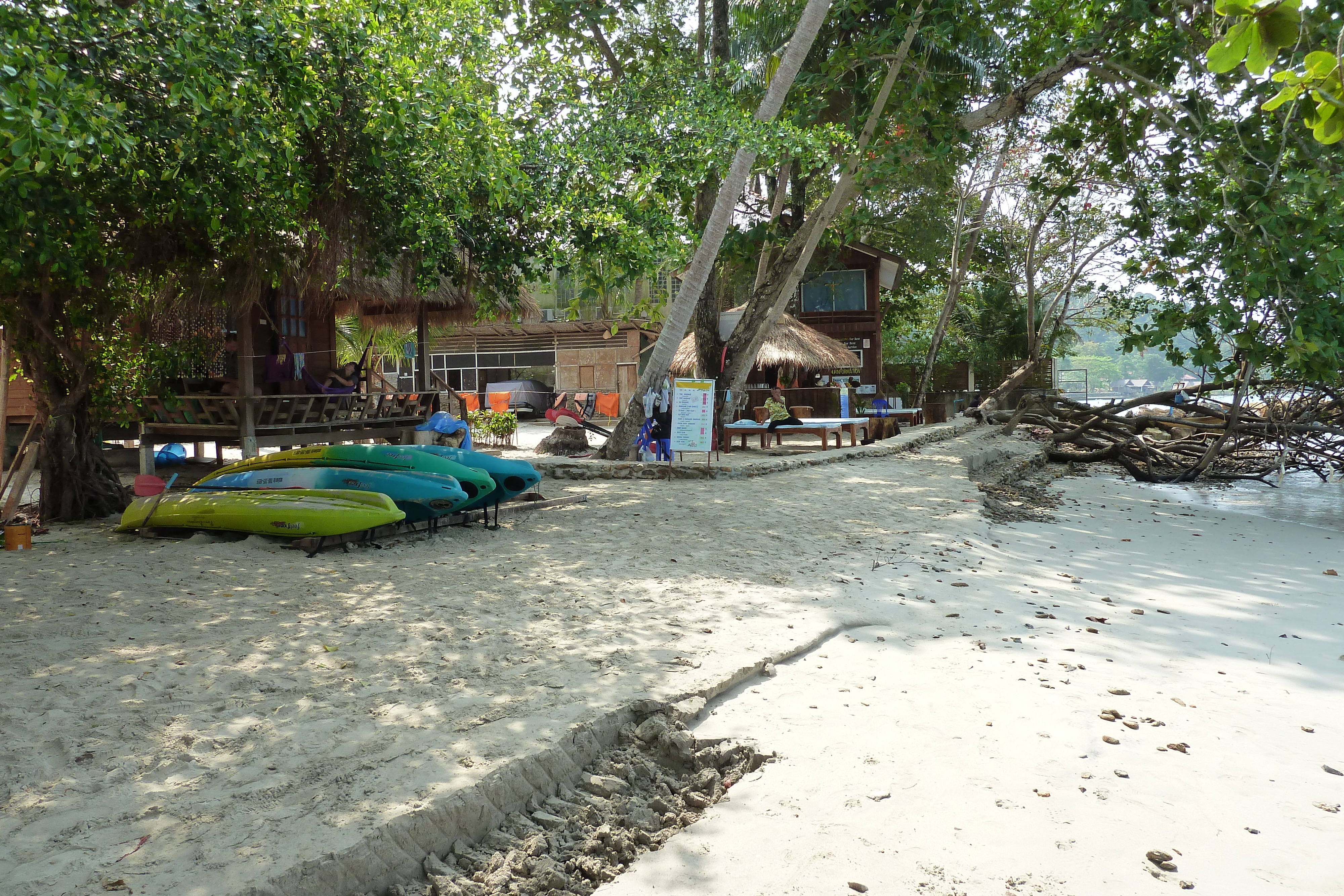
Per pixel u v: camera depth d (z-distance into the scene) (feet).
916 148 51.90
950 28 47.14
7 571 23.07
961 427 92.84
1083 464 69.67
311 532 26.02
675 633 18.57
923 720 14.79
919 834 11.14
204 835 9.77
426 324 53.62
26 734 12.54
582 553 27.30
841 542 30.32
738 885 10.07
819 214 56.85
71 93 18.37
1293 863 10.64
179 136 24.54
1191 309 43.19
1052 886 10.05
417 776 11.27
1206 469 59.41
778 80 47.93
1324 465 59.98
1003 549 30.53
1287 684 17.20
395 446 31.94
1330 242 37.01
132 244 32.30
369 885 9.57
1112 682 17.03
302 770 11.46
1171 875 10.33
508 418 68.08
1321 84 5.66
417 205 34.91
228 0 25.40
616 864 10.55
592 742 13.10
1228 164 41.42
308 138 33.42
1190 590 25.26
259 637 17.52
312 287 41.86
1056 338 118.62
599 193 40.75
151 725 12.99
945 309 108.27
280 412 40.70
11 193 22.15
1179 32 47.67
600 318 102.47
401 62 29.73
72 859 9.23
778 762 13.12
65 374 33.06
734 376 62.69
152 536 28.78
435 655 16.63
